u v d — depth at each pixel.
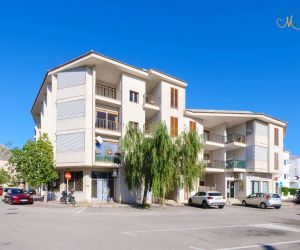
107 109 31.77
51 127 31.77
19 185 52.28
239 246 11.02
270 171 42.53
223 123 41.91
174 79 35.91
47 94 34.59
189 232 13.88
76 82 30.34
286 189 53.28
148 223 16.67
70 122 29.94
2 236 11.79
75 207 25.39
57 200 31.52
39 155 28.89
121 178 30.45
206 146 40.09
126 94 32.12
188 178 29.38
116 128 31.92
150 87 36.56
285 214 24.55
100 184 30.64
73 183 30.58
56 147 30.25
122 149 28.64
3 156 71.88
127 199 30.64
